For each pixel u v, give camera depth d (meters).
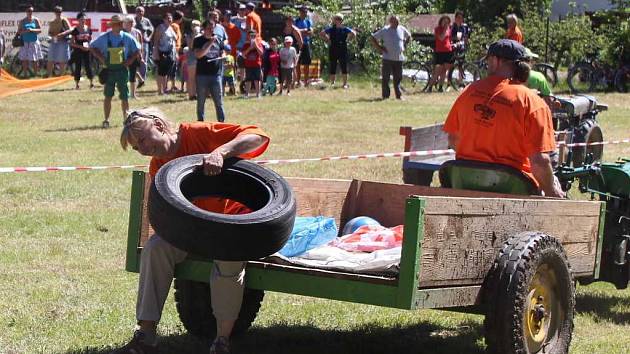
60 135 17.58
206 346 6.31
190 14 36.06
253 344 6.45
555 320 5.78
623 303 7.84
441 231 5.08
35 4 31.72
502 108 6.48
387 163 14.35
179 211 5.09
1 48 27.47
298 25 26.55
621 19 29.12
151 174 5.82
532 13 33.00
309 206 6.83
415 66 29.70
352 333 6.79
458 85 27.14
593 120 12.05
